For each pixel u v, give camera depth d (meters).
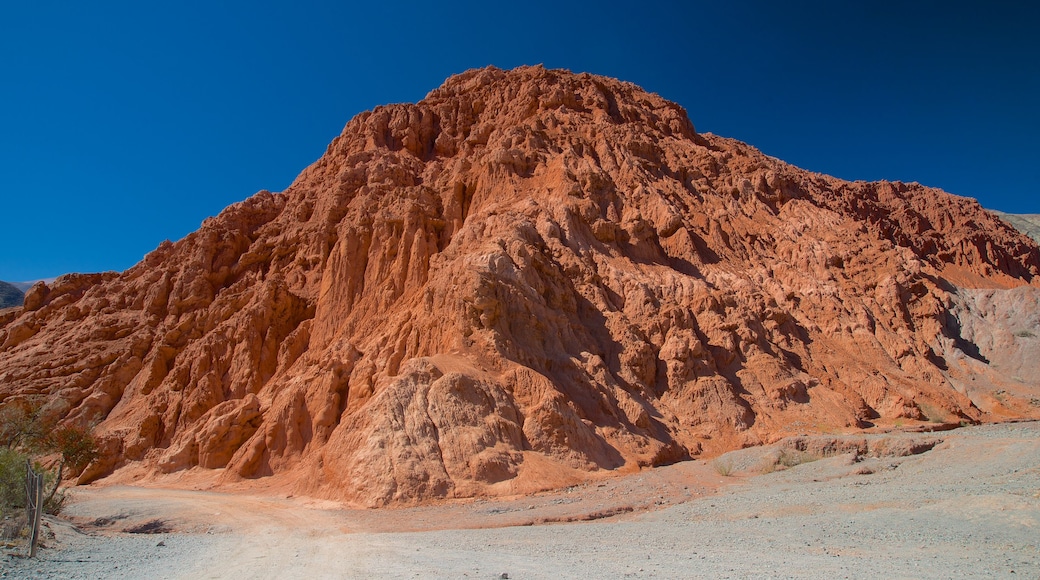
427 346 39.75
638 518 23.44
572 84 75.19
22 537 19.34
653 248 55.16
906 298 55.28
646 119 75.50
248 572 15.73
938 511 18.75
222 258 58.44
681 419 41.34
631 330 45.03
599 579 12.84
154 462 41.53
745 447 38.66
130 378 49.56
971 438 31.11
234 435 40.75
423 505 28.55
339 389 40.09
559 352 41.28
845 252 58.94
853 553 14.75
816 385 44.56
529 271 44.38
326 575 14.99
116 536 23.58
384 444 31.09
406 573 14.56
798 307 53.06
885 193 89.75
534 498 28.61
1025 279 78.00
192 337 51.50
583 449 33.94
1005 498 18.66
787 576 12.45
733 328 47.09
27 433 32.53
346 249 52.34
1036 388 48.41
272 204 65.31
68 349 51.53
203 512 28.88
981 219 86.75
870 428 40.12
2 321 59.16
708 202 64.25
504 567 14.76
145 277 57.50
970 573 12.14
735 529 19.28
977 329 55.50
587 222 53.91
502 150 59.25
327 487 32.22
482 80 78.56
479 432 32.12
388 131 71.25
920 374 47.59
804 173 90.38
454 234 52.94
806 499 23.44
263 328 50.53
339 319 49.50
